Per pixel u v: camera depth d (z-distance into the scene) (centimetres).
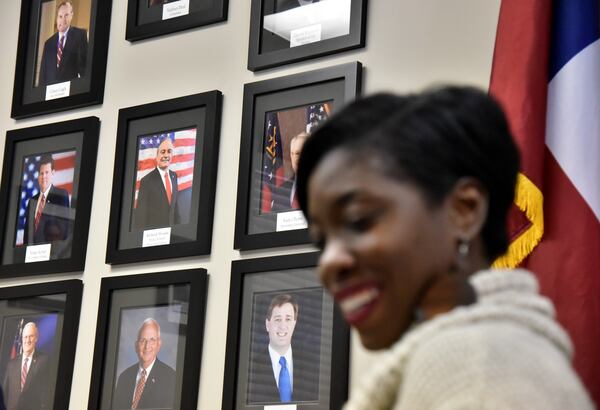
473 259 99
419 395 83
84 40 426
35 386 401
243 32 388
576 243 293
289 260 351
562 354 88
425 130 97
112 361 383
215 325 366
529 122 300
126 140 403
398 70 349
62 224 412
